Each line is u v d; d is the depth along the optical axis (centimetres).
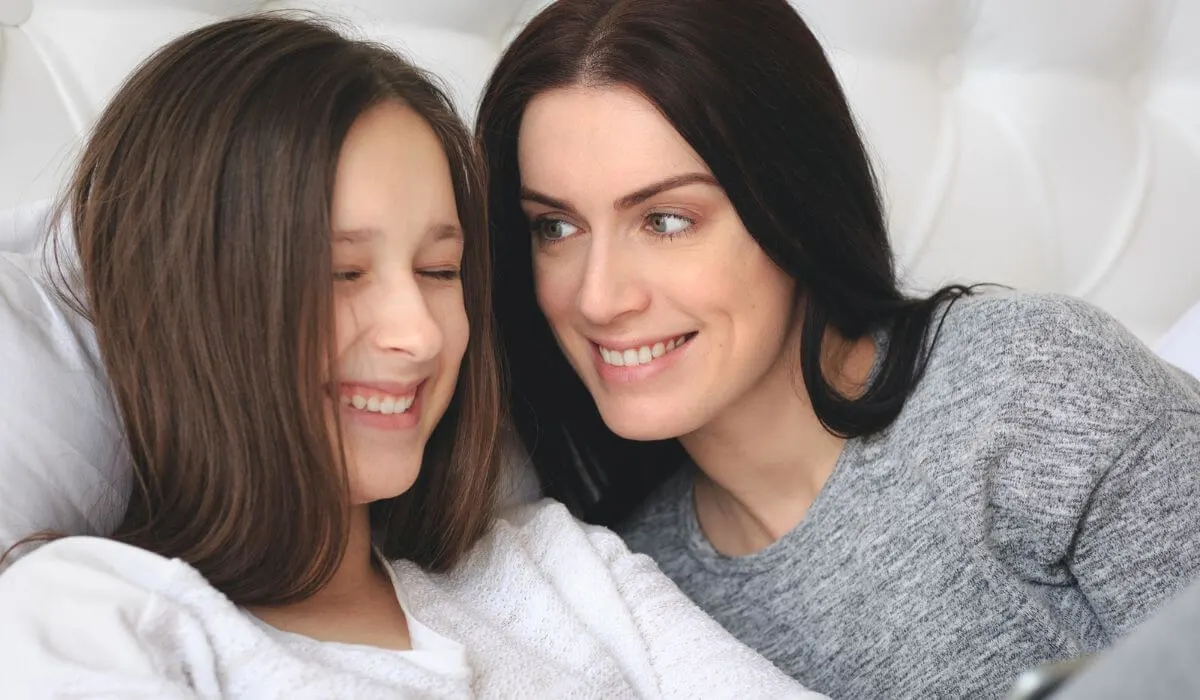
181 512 71
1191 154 142
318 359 68
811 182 89
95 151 75
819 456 96
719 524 104
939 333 94
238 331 67
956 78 138
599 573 86
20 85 96
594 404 105
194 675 63
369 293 71
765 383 94
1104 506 86
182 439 69
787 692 78
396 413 74
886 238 98
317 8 110
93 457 74
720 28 83
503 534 87
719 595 100
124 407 72
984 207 134
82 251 73
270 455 68
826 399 92
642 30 82
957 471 88
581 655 80
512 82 87
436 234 74
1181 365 121
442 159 75
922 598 89
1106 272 139
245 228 67
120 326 70
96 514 74
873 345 99
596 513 109
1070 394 86
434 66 115
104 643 59
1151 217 140
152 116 71
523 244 94
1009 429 87
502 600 83
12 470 70
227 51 71
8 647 59
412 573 82
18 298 75
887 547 91
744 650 83
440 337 71
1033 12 133
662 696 80
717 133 82
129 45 101
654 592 87
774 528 99
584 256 88
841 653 92
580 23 85
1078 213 137
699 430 97
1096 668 30
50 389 73
